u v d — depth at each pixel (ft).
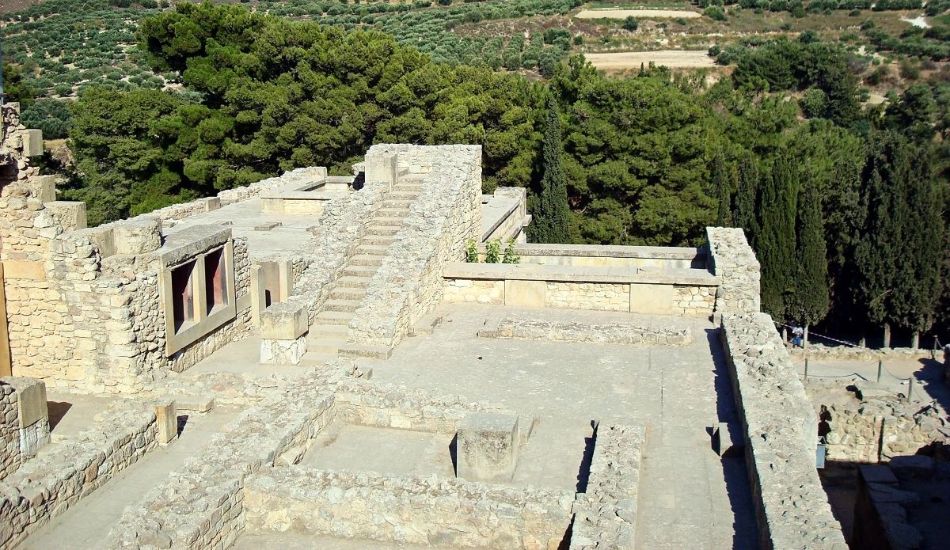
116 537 33.88
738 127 141.79
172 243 54.90
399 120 131.13
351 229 65.00
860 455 68.80
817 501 32.94
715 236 71.00
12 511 36.50
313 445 43.80
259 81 136.77
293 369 53.78
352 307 60.13
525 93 137.80
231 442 40.60
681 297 63.72
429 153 72.69
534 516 35.22
